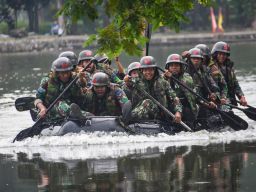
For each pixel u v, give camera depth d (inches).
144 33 791.1
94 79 1309.1
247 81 2256.4
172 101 1331.2
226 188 834.8
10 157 1107.9
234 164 970.1
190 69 1433.3
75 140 1214.3
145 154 1075.9
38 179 927.7
